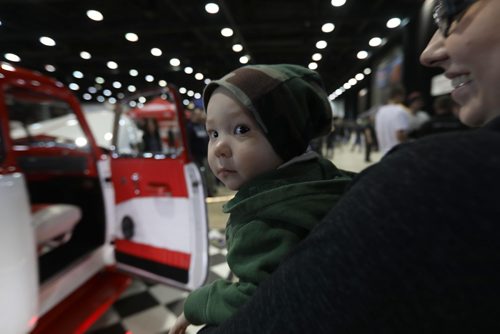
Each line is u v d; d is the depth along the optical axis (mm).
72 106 1835
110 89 13953
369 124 8109
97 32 6066
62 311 1545
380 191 200
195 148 3836
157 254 1670
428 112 4508
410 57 5207
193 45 7867
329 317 200
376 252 185
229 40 7543
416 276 168
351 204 219
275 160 433
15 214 1065
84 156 1958
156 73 11031
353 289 191
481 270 152
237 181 444
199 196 1516
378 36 6906
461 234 158
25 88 1486
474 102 243
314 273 218
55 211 1688
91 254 1781
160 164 1588
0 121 1098
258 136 414
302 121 440
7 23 5738
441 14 246
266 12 5785
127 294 1905
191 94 14852
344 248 204
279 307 236
